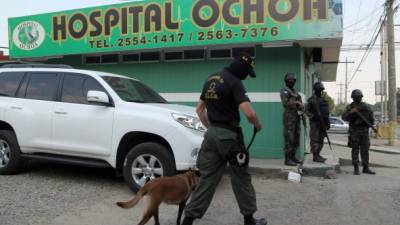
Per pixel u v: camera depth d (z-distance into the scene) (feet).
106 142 24.47
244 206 16.93
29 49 41.19
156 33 35.70
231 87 16.11
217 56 36.32
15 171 27.96
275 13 32.27
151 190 16.53
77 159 25.58
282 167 30.17
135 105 24.40
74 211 20.12
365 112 33.63
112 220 18.95
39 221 18.43
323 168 30.81
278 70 34.63
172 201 17.13
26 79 28.04
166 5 35.29
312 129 33.24
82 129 25.08
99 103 24.75
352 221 19.77
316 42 33.12
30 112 26.78
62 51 39.52
